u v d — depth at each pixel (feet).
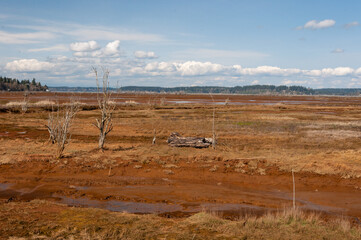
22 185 61.21
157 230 35.88
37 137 115.55
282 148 98.73
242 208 51.34
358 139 118.93
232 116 204.44
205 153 85.61
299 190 62.28
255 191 61.41
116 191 59.06
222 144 104.83
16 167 70.85
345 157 81.10
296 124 162.30
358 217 48.85
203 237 33.96
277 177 68.80
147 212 48.03
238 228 37.27
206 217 41.11
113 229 35.68
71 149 88.43
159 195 57.36
